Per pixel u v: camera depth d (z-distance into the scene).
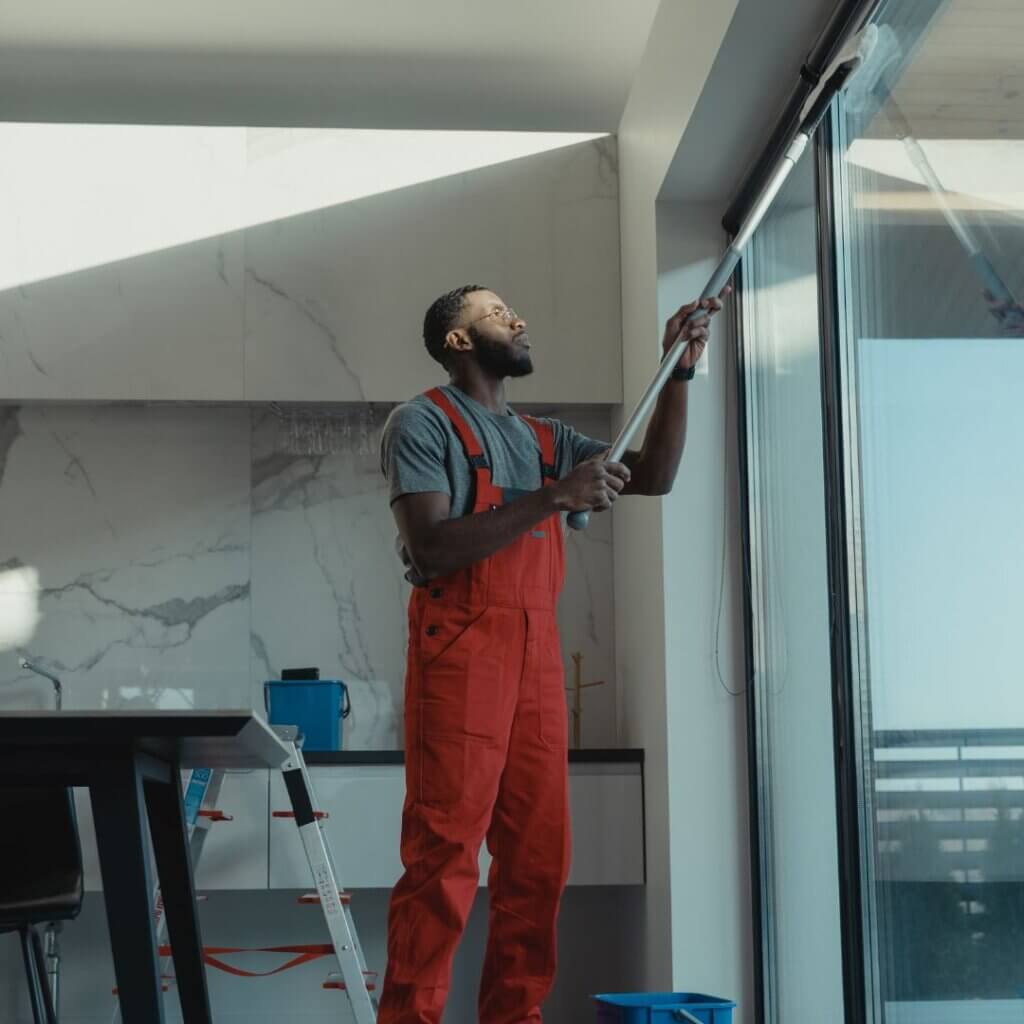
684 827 3.53
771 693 3.36
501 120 4.43
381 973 4.14
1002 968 1.98
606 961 4.20
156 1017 1.54
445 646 2.61
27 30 4.15
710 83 3.02
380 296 4.12
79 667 4.24
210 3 4.11
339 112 4.39
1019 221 1.85
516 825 2.67
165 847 1.99
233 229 4.12
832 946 2.87
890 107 2.44
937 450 2.20
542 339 4.14
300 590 4.32
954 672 2.14
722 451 3.64
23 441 4.31
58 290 4.06
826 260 2.77
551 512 2.55
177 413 4.36
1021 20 1.83
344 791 3.83
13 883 2.46
